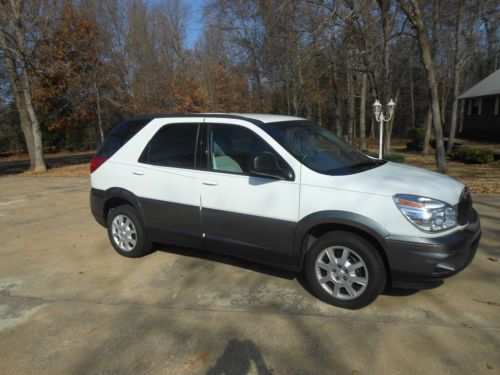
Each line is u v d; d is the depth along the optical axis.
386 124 15.94
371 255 3.38
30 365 2.95
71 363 2.96
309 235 3.74
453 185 3.72
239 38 24.25
